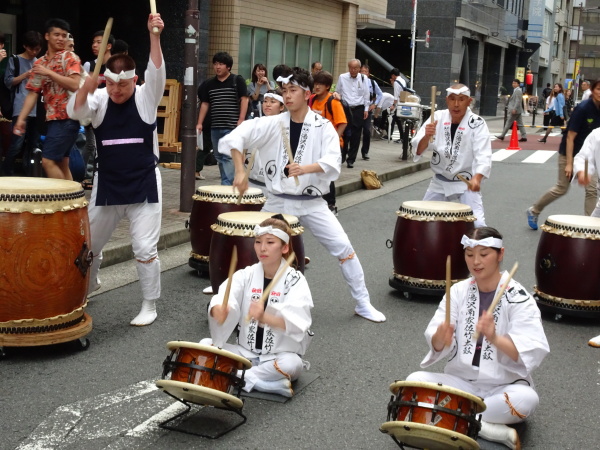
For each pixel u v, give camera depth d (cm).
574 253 684
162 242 896
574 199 1405
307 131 638
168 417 471
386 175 1555
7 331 543
